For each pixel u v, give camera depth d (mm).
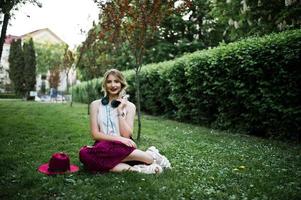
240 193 4129
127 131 5266
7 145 7156
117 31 9414
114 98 5523
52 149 6883
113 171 4934
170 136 9172
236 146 7684
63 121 11969
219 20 14742
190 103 12984
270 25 12578
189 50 29172
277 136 9055
